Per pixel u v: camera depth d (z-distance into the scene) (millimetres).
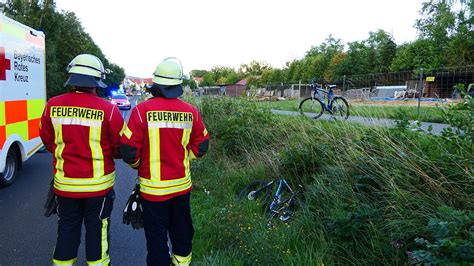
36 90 8031
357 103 8156
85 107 3223
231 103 11938
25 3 32156
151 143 3135
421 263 2904
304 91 18719
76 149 3197
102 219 3342
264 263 3633
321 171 5359
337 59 54344
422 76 11023
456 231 2879
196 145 3398
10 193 6707
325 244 3900
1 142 6254
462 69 10148
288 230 4324
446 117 4125
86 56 3346
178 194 3246
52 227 5086
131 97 67875
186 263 3424
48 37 33844
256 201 5516
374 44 52219
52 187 3391
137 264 4047
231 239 4215
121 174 8422
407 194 3895
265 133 7742
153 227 3209
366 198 4297
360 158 4707
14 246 4453
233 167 7316
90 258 3283
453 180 3904
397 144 4676
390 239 3641
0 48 6156
